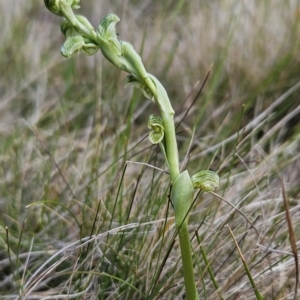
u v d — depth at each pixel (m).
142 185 0.88
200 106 1.17
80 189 0.88
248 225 0.78
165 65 1.32
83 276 0.76
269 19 1.29
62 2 0.59
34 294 0.76
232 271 0.75
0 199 0.92
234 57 1.24
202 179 0.59
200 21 1.40
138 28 1.54
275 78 1.15
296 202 0.84
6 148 1.04
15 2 1.59
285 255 0.74
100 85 1.15
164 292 0.72
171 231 0.76
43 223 0.86
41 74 1.36
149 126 0.59
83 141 1.06
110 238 0.79
